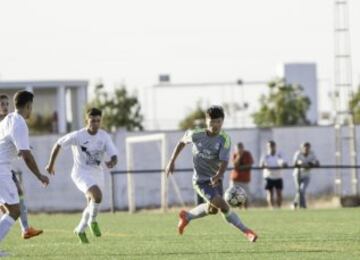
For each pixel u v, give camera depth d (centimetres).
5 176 3203
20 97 3194
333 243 3666
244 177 7262
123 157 10625
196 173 3644
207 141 3578
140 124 17000
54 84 14300
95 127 3834
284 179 10625
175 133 10800
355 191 8850
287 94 17500
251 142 10956
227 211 3638
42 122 15275
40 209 10356
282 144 11012
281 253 3294
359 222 5034
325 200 8819
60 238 4225
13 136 3153
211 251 3403
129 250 3484
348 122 9731
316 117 18362
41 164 10538
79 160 3862
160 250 3472
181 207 9162
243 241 3825
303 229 4534
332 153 11019
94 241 3975
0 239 3209
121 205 10394
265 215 5966
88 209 3828
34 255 3347
